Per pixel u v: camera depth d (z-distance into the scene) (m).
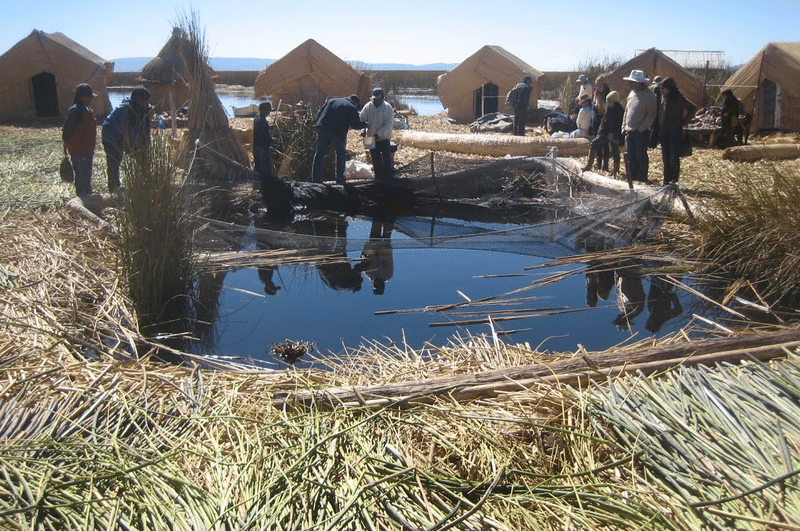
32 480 2.64
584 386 3.43
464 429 3.10
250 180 9.01
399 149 14.80
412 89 40.94
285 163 10.53
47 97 19.88
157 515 2.46
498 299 5.68
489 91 20.70
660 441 2.80
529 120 19.80
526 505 2.58
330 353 4.59
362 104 19.72
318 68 18.94
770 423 2.76
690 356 3.52
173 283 5.39
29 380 3.54
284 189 9.00
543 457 2.95
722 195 7.62
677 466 2.64
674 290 5.75
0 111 19.16
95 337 4.54
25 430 3.05
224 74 42.28
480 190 9.45
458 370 3.90
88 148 7.74
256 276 6.32
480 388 3.37
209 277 6.18
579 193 9.04
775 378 3.12
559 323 5.10
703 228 6.64
